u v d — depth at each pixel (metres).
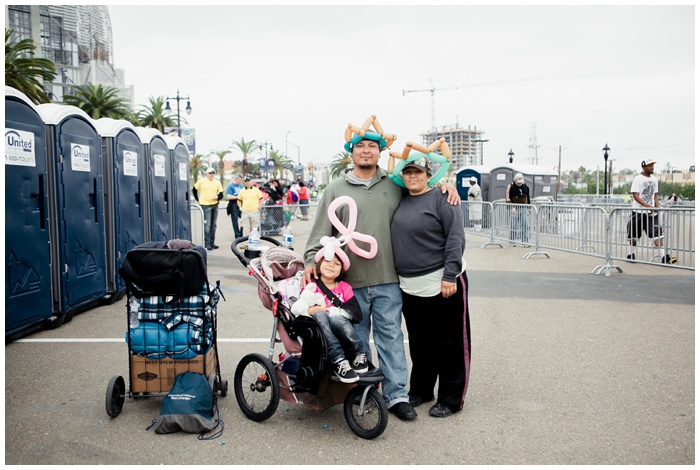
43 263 6.23
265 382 4.04
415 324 4.21
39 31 48.09
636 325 6.45
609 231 9.93
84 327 6.50
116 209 7.96
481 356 5.40
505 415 4.07
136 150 8.77
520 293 8.37
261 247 4.36
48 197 6.51
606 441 3.64
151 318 4.04
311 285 3.85
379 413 3.64
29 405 4.22
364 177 4.14
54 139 6.50
